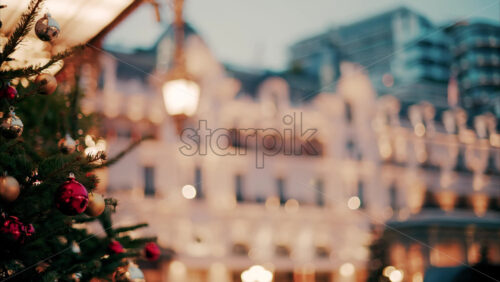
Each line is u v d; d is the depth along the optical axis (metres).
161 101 24.94
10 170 2.12
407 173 35.66
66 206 2.12
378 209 33.28
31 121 3.70
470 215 37.34
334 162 32.03
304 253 29.36
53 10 3.05
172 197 24.88
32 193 2.12
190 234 25.23
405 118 36.69
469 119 40.56
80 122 4.00
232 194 27.19
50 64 2.27
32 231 2.28
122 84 24.25
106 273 3.08
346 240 31.02
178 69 4.86
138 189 24.03
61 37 3.32
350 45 50.03
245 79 29.44
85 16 3.12
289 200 29.72
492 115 41.69
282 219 28.95
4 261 2.25
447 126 39.03
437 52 48.69
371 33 49.66
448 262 22.44
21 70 2.18
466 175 38.75
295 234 29.39
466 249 23.50
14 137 2.31
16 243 2.20
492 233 24.25
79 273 2.87
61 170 2.10
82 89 4.16
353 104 33.94
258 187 28.31
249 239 27.61
